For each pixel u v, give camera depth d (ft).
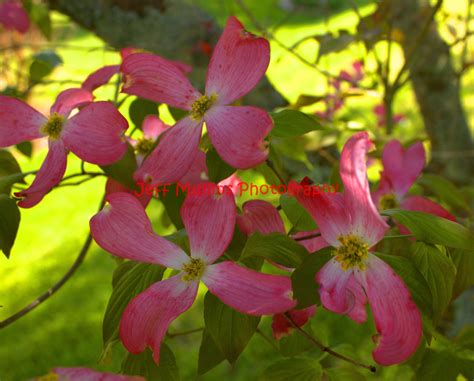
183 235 1.22
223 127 1.21
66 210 7.53
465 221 1.54
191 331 1.52
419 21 3.13
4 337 5.48
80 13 2.95
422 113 3.42
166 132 1.25
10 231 1.28
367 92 2.58
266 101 2.86
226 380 4.61
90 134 1.29
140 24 2.89
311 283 1.10
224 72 1.24
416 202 1.55
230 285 1.13
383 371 3.35
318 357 1.61
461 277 1.27
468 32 2.86
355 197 1.11
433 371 1.36
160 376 1.25
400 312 1.08
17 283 6.26
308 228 1.26
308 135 2.23
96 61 6.40
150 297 1.15
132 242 1.17
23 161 6.89
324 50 2.20
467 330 1.41
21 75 2.95
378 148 2.15
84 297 5.93
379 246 1.34
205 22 2.86
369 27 2.52
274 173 1.44
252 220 1.28
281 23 3.07
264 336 1.48
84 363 5.09
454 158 3.33
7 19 3.28
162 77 1.27
